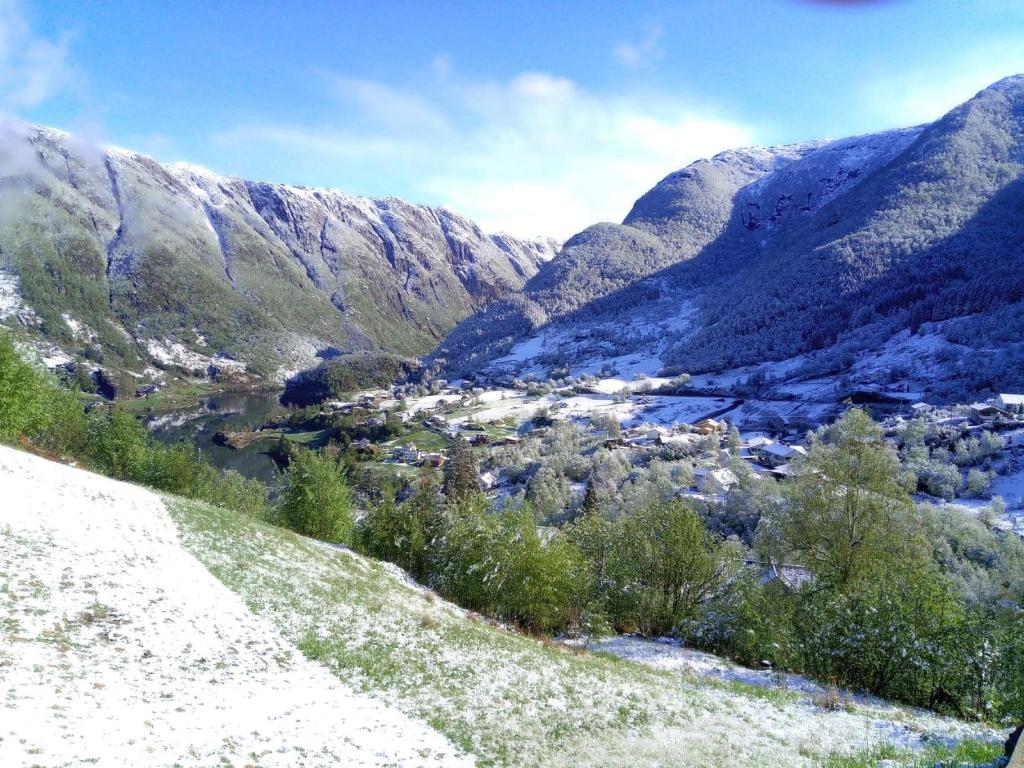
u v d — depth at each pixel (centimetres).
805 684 3334
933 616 3278
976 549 8150
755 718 2364
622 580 5000
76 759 1035
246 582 2708
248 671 1794
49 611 1684
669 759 1791
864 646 3347
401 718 1777
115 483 3819
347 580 3550
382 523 6241
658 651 4031
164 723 1295
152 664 1611
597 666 3022
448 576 5222
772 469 14162
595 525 6069
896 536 4456
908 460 11838
